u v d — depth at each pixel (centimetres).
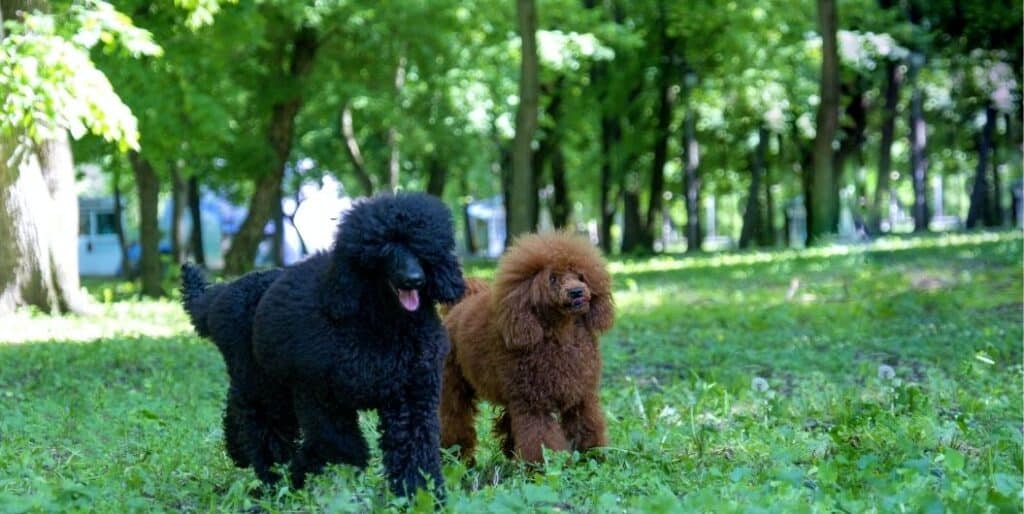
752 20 3334
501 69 3175
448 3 2658
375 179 4041
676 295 2038
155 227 2480
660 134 3884
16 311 1786
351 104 3100
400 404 632
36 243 1797
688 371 1188
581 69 3559
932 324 1450
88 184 5416
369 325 615
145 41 1320
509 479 730
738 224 7419
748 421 864
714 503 588
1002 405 915
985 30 3631
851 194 3959
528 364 746
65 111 1275
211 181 4034
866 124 4328
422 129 3259
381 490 660
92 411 980
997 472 663
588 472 710
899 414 877
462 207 5953
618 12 3528
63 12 1331
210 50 2202
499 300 749
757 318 1559
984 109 4300
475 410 823
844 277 2122
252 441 688
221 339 687
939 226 6406
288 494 646
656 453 770
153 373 1194
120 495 667
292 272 644
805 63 3603
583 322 762
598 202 5541
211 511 645
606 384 1136
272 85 2666
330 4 2519
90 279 4216
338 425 641
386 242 600
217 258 5522
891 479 629
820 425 884
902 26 3409
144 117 2116
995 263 2256
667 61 3644
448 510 604
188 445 828
